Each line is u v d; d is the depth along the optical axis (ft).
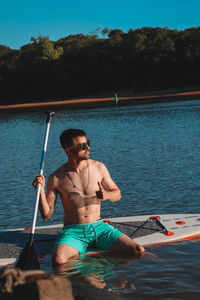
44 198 12.66
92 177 13.26
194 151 37.17
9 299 6.30
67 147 13.05
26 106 259.60
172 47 280.51
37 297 6.07
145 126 67.67
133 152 39.60
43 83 323.57
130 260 12.01
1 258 13.08
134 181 26.76
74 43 332.19
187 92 229.45
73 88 317.01
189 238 14.19
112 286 10.11
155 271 10.98
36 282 6.15
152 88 282.15
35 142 57.88
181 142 44.11
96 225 13.14
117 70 302.86
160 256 12.22
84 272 11.21
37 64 322.34
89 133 63.57
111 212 20.25
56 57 322.14
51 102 282.15
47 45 324.80
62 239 12.82
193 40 284.41
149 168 30.76
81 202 13.00
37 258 11.84
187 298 9.27
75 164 13.12
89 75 312.71
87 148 13.02
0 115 166.91
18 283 6.33
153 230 14.99
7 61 337.93
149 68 285.84
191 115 81.76
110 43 313.53
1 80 333.42
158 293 9.56
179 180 26.12
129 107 143.13
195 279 10.31
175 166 30.76
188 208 20.07
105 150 42.39
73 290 7.51
